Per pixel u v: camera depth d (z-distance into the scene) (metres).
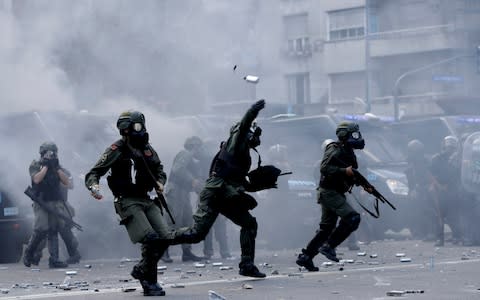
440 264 13.49
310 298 9.58
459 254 15.63
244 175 11.30
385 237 21.56
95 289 10.91
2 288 11.56
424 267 13.03
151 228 9.84
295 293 10.03
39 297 10.10
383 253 16.30
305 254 12.55
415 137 23.09
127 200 9.88
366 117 22.42
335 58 42.53
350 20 43.06
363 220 19.03
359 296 9.70
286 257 15.86
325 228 12.48
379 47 43.22
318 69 40.62
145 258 10.00
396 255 15.38
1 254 16.05
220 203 11.26
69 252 15.16
